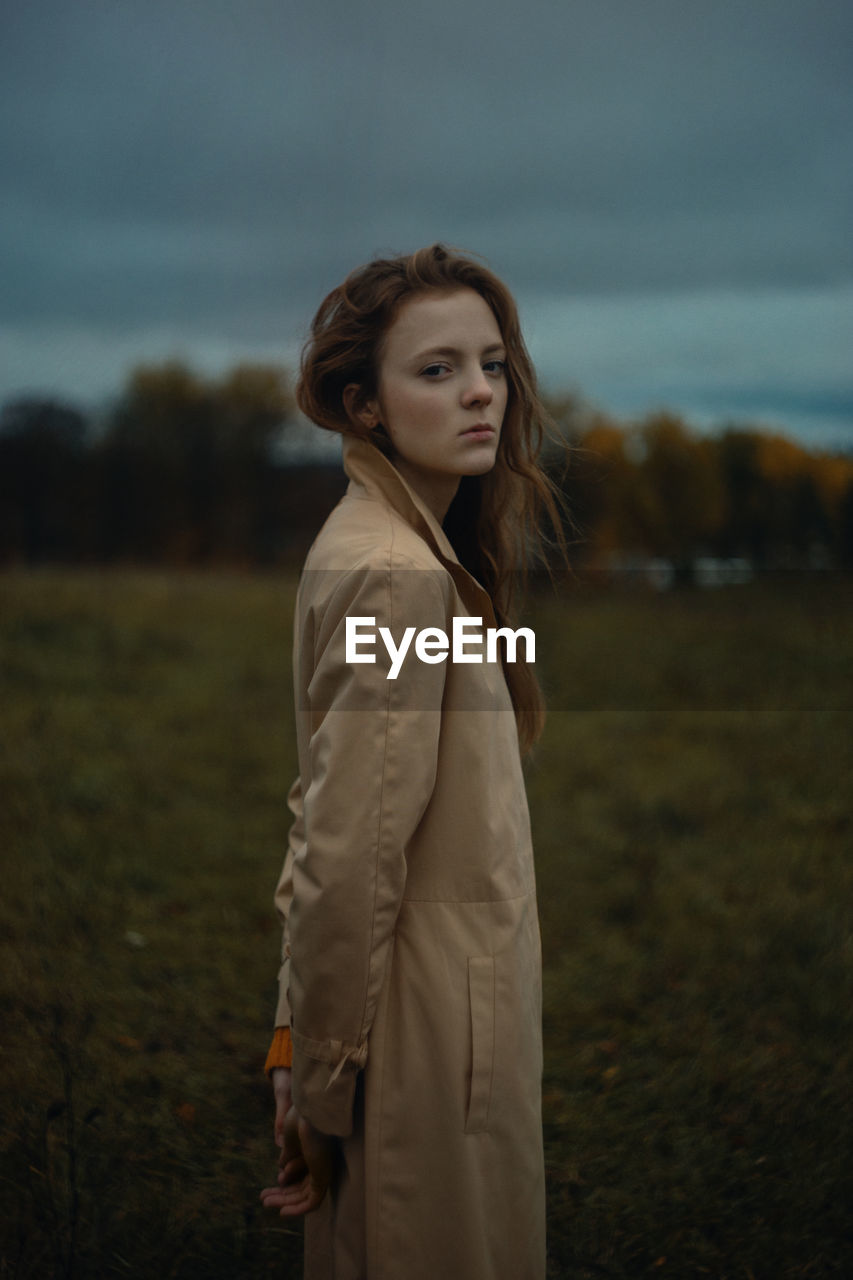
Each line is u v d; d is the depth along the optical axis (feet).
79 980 10.41
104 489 107.55
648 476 73.15
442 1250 4.53
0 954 10.64
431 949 4.58
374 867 4.21
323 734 4.30
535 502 5.82
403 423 4.91
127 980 10.66
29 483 105.29
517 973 4.68
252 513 110.01
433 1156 4.53
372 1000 4.32
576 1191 8.00
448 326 4.82
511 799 4.85
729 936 12.40
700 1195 7.91
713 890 13.84
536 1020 4.90
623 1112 9.01
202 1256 6.94
